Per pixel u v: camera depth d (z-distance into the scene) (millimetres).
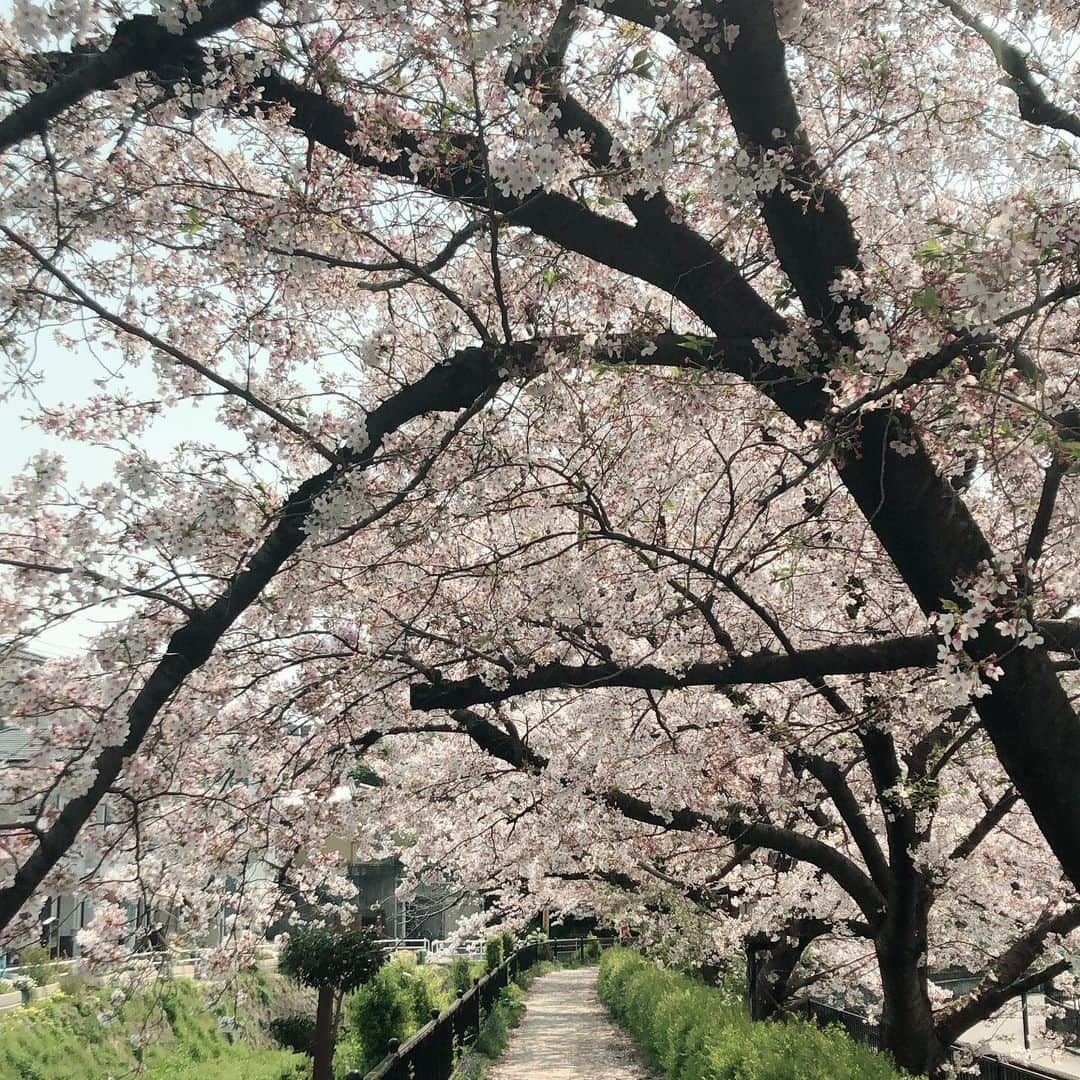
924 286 3406
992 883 10094
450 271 5926
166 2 3260
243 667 5855
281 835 6164
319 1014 10172
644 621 6488
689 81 4617
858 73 5371
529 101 3686
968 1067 10055
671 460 6367
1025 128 5469
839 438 3992
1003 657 3529
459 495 5051
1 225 3508
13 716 3619
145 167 4512
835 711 7426
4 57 3408
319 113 4219
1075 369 5324
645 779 7957
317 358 5484
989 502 6684
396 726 7492
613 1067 14461
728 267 4441
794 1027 9977
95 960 5184
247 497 3959
